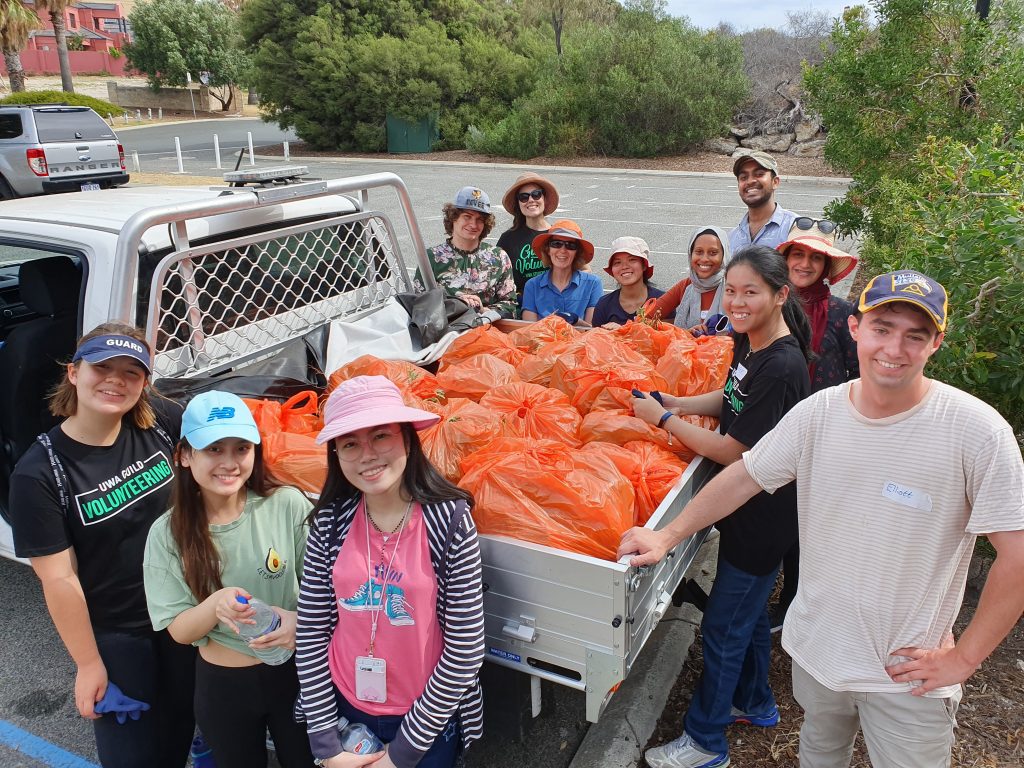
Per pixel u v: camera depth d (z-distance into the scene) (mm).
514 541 2213
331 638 2141
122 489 2381
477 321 4422
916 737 1992
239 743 2355
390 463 1992
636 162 22812
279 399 3189
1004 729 2922
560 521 2369
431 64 26953
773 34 24609
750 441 2502
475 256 5055
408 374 3389
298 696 2344
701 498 2264
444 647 2057
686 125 22812
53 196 4055
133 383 2303
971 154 3695
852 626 2012
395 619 2020
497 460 2533
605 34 23875
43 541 2252
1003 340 3111
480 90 28578
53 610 2279
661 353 3744
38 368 3398
